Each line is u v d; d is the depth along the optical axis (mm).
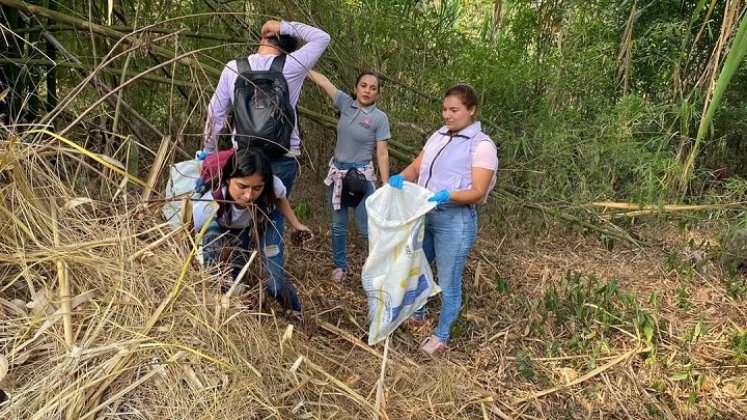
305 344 2477
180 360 1769
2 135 2182
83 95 3369
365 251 3990
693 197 4719
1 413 1518
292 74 2824
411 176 3076
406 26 4543
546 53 4953
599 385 2742
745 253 4023
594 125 4402
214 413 1705
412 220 2592
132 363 1718
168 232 2180
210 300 2006
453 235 2771
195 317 1895
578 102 4836
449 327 2926
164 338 1801
